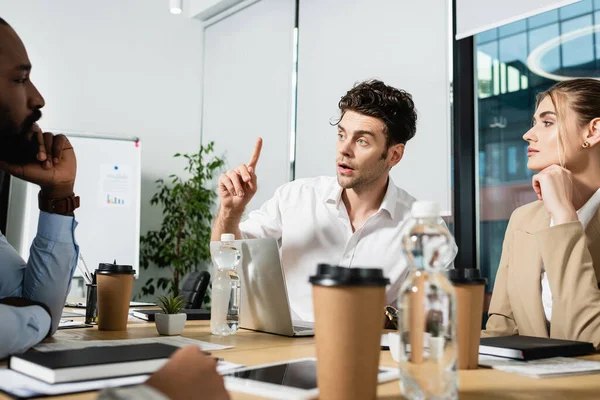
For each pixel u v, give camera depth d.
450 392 0.56
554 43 3.12
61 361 0.67
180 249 4.82
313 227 1.96
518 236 1.57
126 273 1.27
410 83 3.63
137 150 4.47
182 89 5.24
